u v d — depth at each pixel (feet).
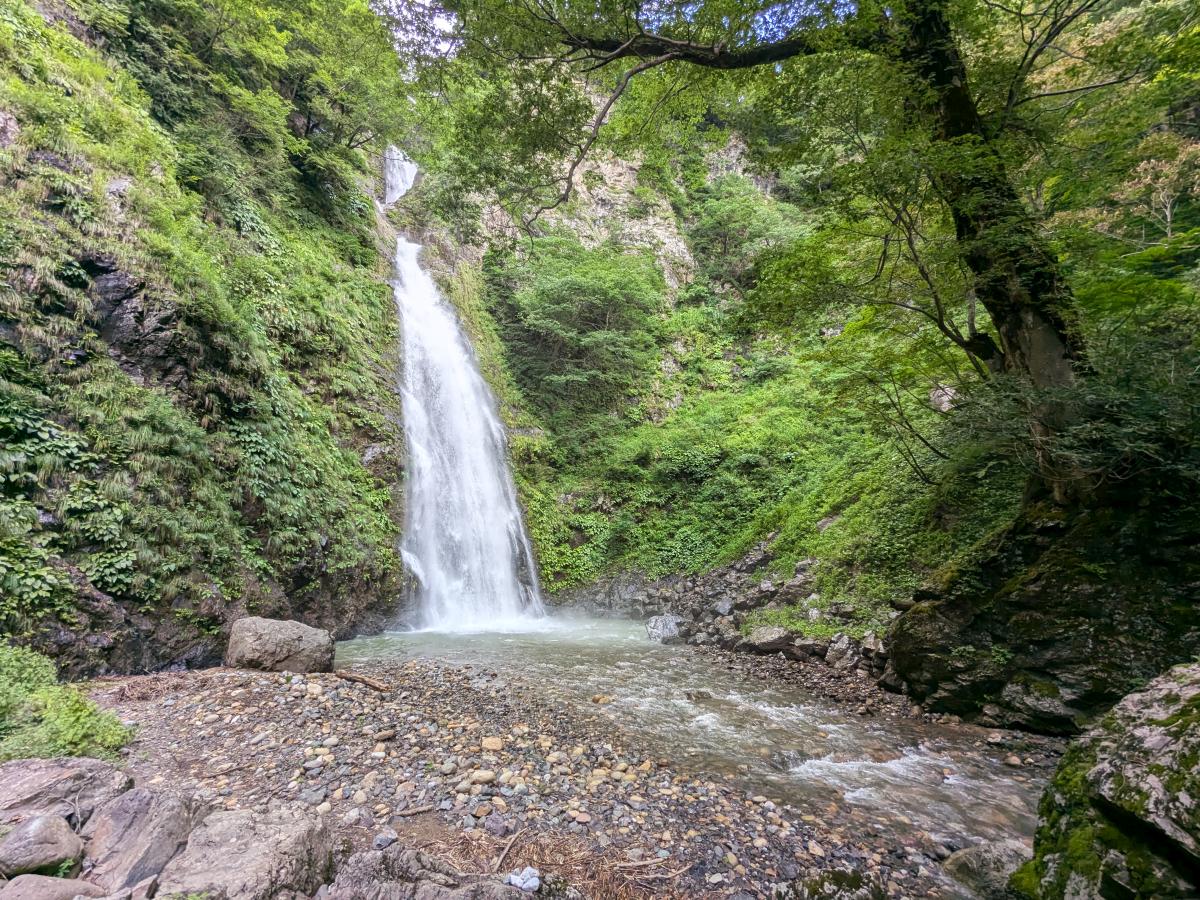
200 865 8.59
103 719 15.51
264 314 40.37
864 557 34.30
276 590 31.58
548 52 28.60
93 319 27.17
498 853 11.82
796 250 23.99
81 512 23.20
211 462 30.04
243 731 17.02
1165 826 8.11
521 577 53.88
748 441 57.57
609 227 85.81
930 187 21.79
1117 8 27.94
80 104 33.06
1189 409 18.16
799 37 24.84
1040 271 22.38
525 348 72.02
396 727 18.07
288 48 53.83
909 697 25.25
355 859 9.65
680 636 39.29
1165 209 30.94
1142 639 19.75
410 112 55.52
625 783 15.74
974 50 25.43
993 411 21.29
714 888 11.32
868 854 12.98
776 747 19.80
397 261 65.10
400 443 47.80
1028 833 14.29
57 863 8.23
